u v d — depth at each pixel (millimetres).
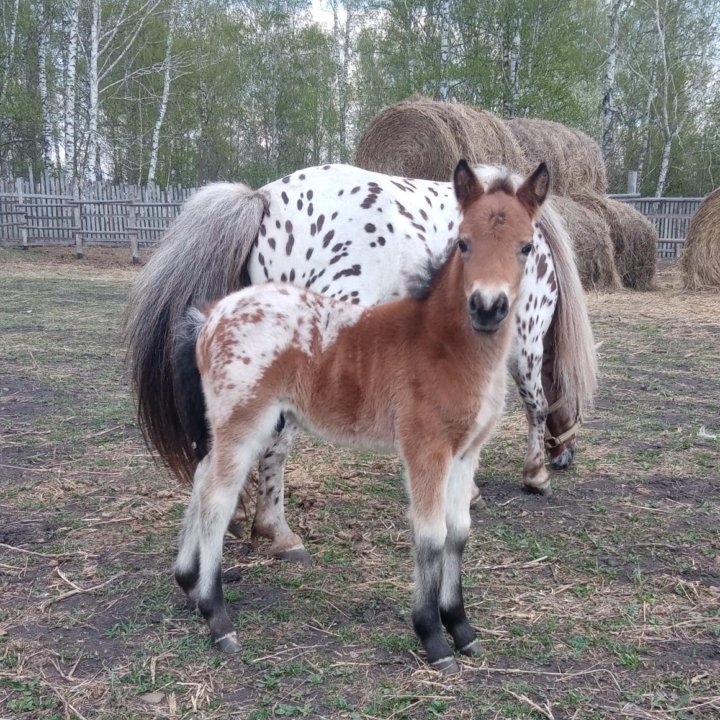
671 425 5848
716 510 4312
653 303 11570
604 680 2768
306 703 2611
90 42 25141
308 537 4012
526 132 12680
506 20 20609
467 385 2775
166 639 3020
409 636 3051
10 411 6047
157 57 26984
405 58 23531
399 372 2859
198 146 30578
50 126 26281
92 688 2693
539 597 3373
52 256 18344
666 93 24172
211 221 3918
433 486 2812
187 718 2535
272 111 30844
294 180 4156
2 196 19375
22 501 4352
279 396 3014
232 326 3002
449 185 4492
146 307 3820
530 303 4496
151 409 3746
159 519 4172
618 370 7574
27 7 25531
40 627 3092
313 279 4027
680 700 2639
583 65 23969
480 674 2807
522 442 5668
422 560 2844
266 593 3416
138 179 29719
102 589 3404
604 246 12523
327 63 32562
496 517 4273
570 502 4492
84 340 8750
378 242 4035
